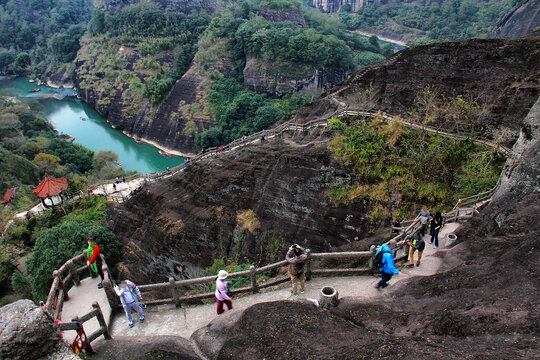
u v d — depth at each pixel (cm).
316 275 1270
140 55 10100
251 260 2586
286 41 8431
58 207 4144
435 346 626
